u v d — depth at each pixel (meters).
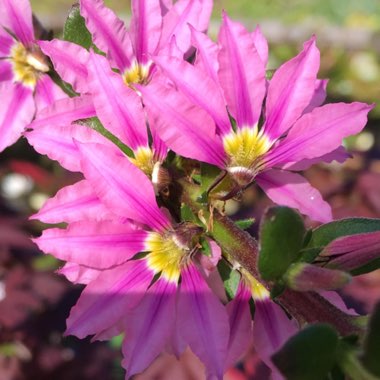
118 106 0.07
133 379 0.15
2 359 0.16
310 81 0.07
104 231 0.07
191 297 0.07
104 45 0.08
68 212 0.07
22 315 0.17
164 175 0.07
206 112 0.07
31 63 0.08
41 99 0.08
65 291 0.17
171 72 0.07
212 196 0.07
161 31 0.08
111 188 0.07
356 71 0.32
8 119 0.08
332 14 0.36
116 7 0.33
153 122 0.07
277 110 0.07
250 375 0.13
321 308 0.06
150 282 0.07
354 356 0.06
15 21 0.08
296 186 0.07
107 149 0.07
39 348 0.17
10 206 0.20
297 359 0.05
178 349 0.07
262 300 0.07
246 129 0.07
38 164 0.24
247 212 0.19
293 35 0.30
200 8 0.08
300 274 0.06
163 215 0.07
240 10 0.35
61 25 0.25
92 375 0.16
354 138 0.29
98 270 0.07
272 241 0.06
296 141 0.07
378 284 0.15
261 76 0.07
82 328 0.06
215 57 0.07
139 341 0.07
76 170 0.07
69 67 0.07
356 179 0.19
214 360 0.06
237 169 0.07
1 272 0.17
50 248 0.06
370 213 0.18
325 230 0.06
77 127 0.07
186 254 0.07
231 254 0.07
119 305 0.07
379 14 0.37
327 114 0.07
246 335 0.07
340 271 0.06
